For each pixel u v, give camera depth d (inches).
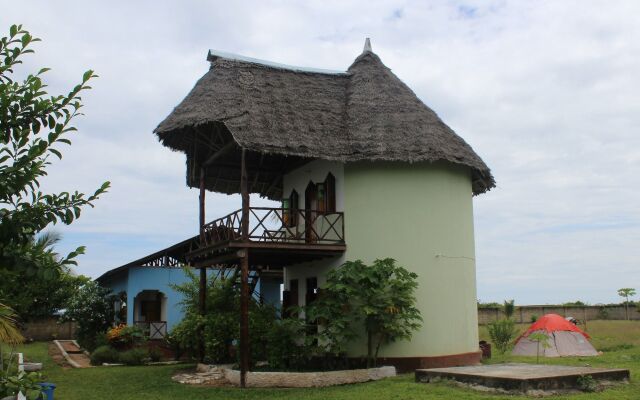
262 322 576.1
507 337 792.9
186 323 639.8
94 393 498.3
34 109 184.9
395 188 603.8
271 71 657.0
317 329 599.2
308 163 672.4
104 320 932.6
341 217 598.5
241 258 526.3
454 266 616.7
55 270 188.7
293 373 501.4
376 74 671.1
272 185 775.7
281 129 567.8
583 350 726.5
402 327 549.6
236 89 598.5
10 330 245.6
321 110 626.5
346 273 539.5
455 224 625.9
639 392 408.5
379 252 590.9
